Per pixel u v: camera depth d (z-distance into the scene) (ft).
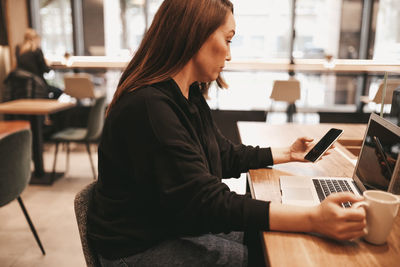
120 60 17.83
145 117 2.95
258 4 19.86
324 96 20.24
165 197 2.89
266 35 20.24
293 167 4.58
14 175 6.57
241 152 4.51
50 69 16.52
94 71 19.27
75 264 7.14
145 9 19.04
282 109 19.29
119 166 3.10
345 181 4.01
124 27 19.63
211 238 3.38
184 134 3.07
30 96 15.89
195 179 2.87
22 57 15.99
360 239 2.78
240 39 20.57
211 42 3.28
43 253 7.48
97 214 3.30
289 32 19.07
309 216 2.78
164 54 3.27
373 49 19.26
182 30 3.20
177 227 3.12
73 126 17.93
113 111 3.12
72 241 8.01
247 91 19.45
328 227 2.67
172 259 3.11
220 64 3.39
